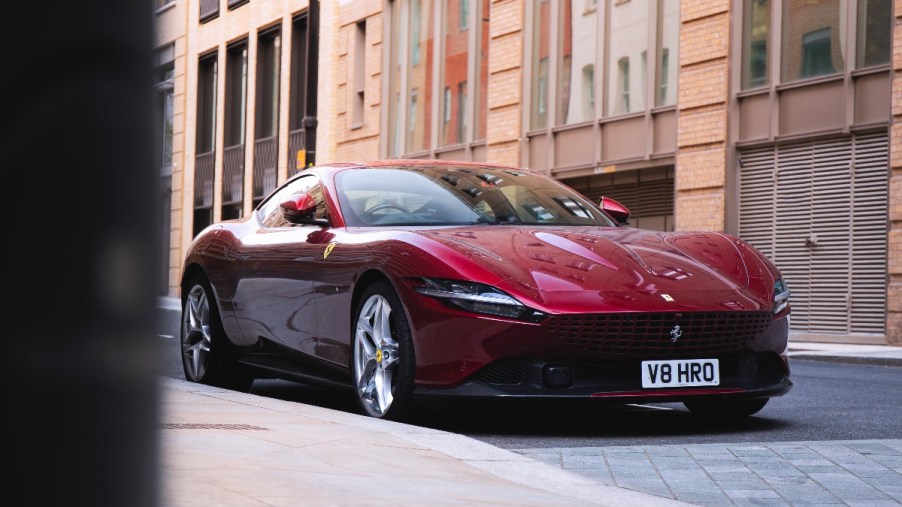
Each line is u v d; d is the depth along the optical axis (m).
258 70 29.75
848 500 3.27
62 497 0.37
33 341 0.37
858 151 14.14
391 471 3.11
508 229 5.25
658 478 3.62
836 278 14.38
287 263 5.75
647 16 17.19
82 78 0.38
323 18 27.31
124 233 0.38
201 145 32.59
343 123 26.67
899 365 11.14
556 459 4.00
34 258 0.37
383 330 4.95
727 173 15.79
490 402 4.52
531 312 4.48
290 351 5.79
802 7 14.97
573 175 18.69
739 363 4.85
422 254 4.78
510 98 20.27
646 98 17.17
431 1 23.31
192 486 2.40
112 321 0.38
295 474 2.78
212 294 6.55
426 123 23.39
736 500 3.26
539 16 19.78
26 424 0.37
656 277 4.80
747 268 5.12
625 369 4.62
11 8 0.37
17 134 0.37
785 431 5.03
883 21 13.95
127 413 0.38
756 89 15.45
